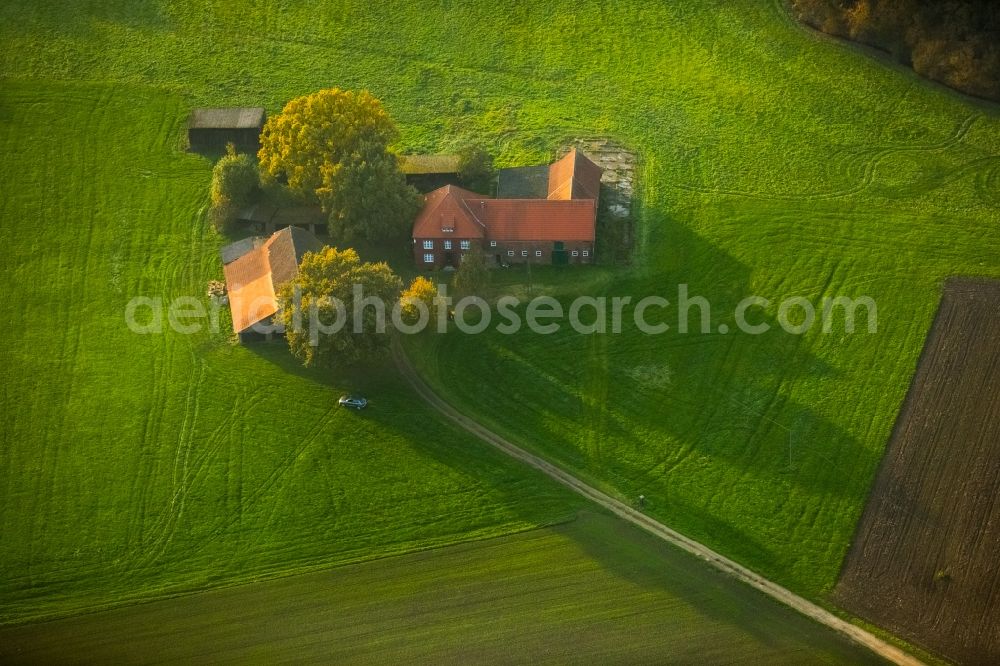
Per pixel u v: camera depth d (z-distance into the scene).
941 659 82.00
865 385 101.94
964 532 89.81
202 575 89.56
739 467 96.25
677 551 90.06
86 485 96.12
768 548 90.25
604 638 83.81
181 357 106.94
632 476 96.12
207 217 121.81
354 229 112.94
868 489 93.81
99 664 83.56
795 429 98.81
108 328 110.06
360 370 105.38
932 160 125.94
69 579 89.44
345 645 84.19
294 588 88.31
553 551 90.25
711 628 84.31
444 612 86.19
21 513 93.94
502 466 96.94
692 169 126.06
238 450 98.56
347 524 92.81
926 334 105.88
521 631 84.50
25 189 125.44
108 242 119.31
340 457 97.81
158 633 85.50
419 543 91.31
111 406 102.56
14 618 86.62
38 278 115.44
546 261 114.38
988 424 97.44
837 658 82.31
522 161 127.00
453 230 111.88
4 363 106.69
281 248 109.69
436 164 121.94
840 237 116.81
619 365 105.06
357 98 118.62
